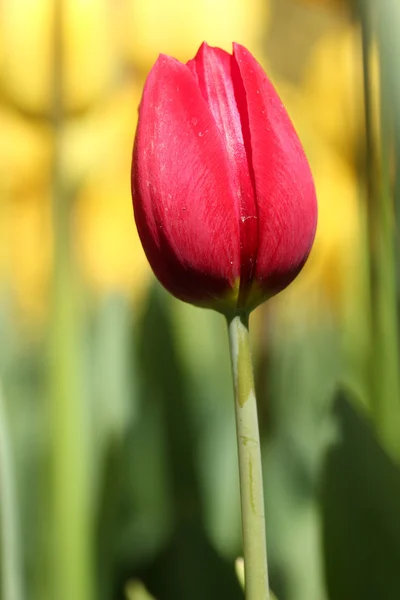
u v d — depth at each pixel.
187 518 0.75
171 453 0.80
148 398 0.82
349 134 1.10
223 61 0.54
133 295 1.10
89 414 0.76
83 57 0.87
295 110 1.16
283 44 1.17
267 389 0.96
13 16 0.89
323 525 0.64
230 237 0.53
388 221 0.62
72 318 0.71
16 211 1.23
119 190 1.26
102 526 0.75
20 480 0.91
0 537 0.64
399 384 0.63
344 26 1.14
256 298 0.54
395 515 0.63
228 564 0.73
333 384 0.93
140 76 1.14
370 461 0.63
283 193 0.53
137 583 0.65
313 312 1.18
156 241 0.53
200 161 0.53
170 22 1.12
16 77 0.90
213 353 1.00
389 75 0.60
